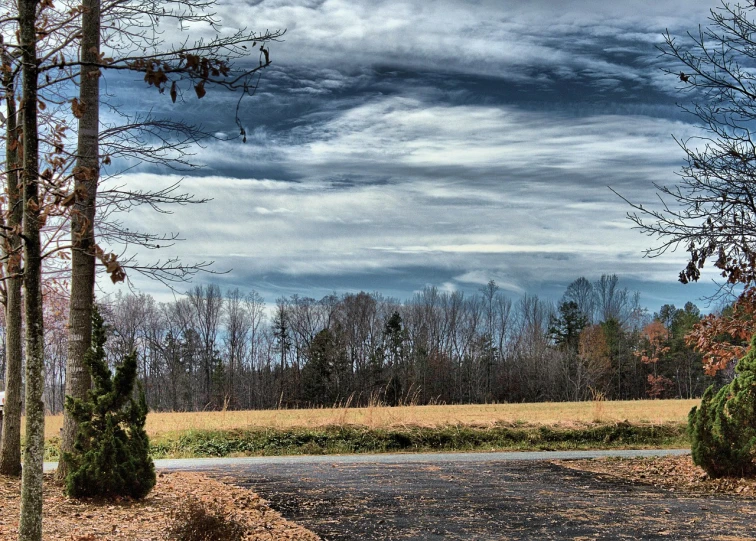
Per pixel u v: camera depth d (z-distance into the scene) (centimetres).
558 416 3064
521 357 8006
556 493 1295
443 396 7362
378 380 6912
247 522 980
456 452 2311
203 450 2241
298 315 7594
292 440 2361
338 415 2883
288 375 7269
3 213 1034
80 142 1107
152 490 1231
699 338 1474
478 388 7569
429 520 1020
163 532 872
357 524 989
